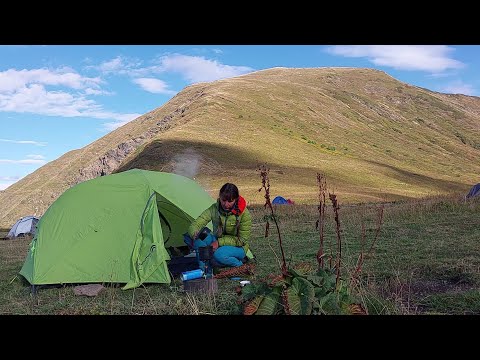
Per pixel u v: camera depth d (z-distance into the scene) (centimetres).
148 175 908
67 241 826
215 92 12306
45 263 808
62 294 738
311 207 2272
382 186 8919
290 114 12262
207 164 7575
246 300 486
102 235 827
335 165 9406
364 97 16988
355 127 13800
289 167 8169
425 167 12525
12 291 799
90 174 11138
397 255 848
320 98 14712
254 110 11556
